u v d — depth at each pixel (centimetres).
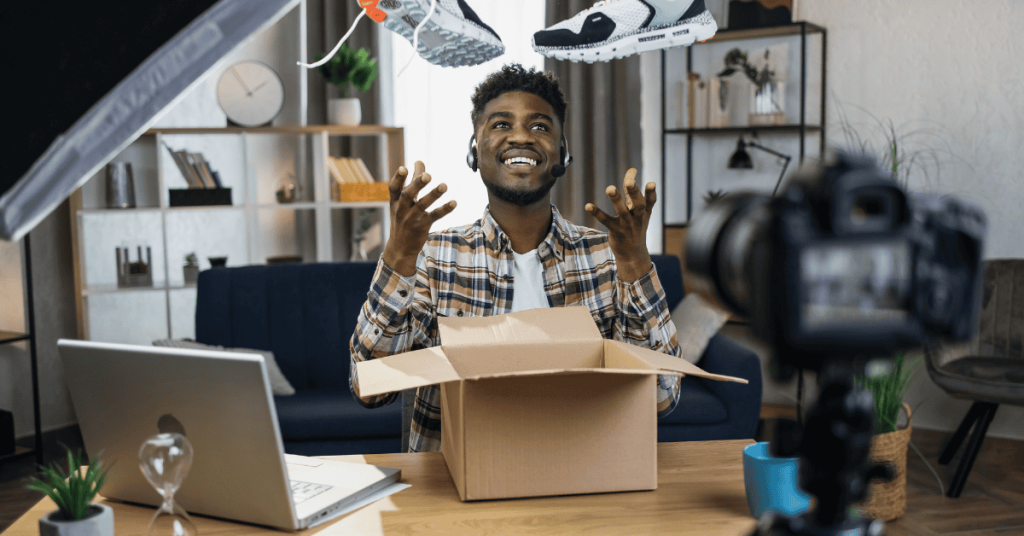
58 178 52
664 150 383
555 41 132
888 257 31
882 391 183
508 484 95
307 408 259
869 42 359
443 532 87
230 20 52
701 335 282
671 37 127
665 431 260
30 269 307
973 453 263
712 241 34
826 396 38
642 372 86
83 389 92
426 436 128
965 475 260
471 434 93
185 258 384
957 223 31
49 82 53
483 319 107
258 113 373
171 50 52
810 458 39
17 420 348
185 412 87
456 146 414
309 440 256
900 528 233
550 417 94
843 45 365
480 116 133
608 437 96
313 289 306
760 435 295
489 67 404
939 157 345
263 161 409
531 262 137
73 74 53
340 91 415
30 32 53
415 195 103
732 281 33
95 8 53
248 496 88
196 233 395
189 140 388
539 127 130
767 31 366
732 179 399
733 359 262
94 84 52
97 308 368
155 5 53
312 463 110
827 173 32
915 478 279
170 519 79
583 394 95
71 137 51
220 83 369
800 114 365
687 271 35
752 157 392
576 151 397
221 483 89
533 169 129
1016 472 285
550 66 396
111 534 84
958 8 336
